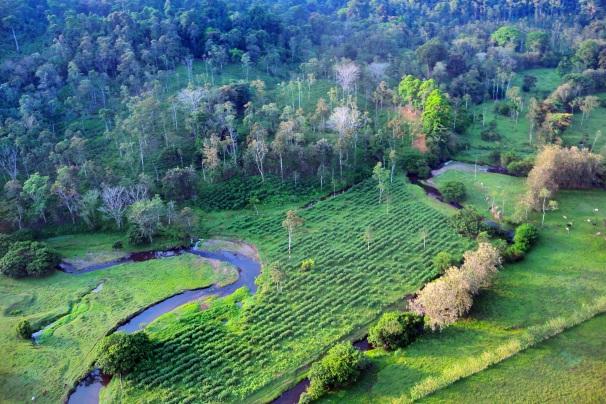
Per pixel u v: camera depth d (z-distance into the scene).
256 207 121.06
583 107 151.75
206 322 85.56
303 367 76.25
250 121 137.50
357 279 94.75
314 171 131.25
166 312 89.62
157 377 74.44
